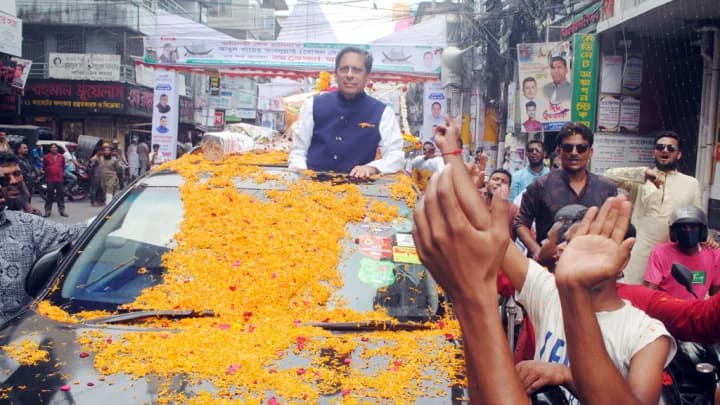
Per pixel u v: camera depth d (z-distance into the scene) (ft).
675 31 36.58
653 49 38.63
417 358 9.08
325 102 14.65
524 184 25.25
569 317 4.11
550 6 48.67
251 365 8.70
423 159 18.48
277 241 11.26
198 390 8.18
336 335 9.74
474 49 64.39
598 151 39.22
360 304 10.48
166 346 9.13
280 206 12.06
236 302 10.34
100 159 63.31
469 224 3.23
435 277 3.40
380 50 44.96
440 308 10.49
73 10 99.55
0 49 68.95
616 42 38.73
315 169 14.51
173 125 49.21
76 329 9.62
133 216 11.74
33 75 98.02
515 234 16.48
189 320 10.10
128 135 107.45
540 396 7.69
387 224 11.83
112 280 10.70
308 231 11.43
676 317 7.67
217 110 129.39
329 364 8.90
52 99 97.40
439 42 66.08
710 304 7.31
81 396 7.99
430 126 46.26
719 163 32.76
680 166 38.06
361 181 13.19
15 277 13.70
